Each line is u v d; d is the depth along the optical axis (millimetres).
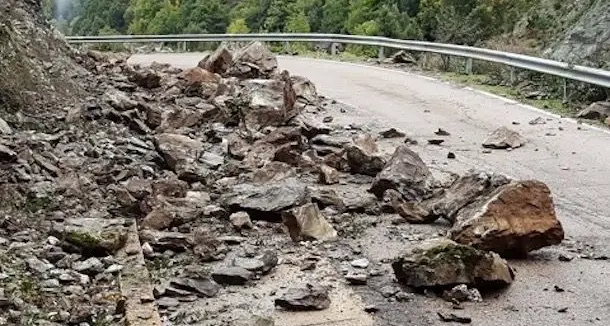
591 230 6734
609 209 7328
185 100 12781
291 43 31422
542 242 6039
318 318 5000
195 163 8398
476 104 13633
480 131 11266
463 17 26266
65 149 8547
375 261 6008
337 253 6188
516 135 10266
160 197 7047
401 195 7367
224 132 10516
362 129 11398
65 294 5082
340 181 8344
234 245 6340
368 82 17031
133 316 4734
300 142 9422
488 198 6254
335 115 12648
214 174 8414
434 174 8656
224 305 5184
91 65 14656
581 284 5551
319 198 7266
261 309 5125
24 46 11758
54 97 10734
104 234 5883
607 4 18328
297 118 10758
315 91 14445
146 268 5562
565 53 18266
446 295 5273
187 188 7730
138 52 31188
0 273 5254
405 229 6773
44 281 5250
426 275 5328
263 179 7984
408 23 35688
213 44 34281
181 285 5332
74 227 5961
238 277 5535
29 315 4688
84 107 10453
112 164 8219
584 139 10516
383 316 5031
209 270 5734
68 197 7043
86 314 4750
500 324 4898
